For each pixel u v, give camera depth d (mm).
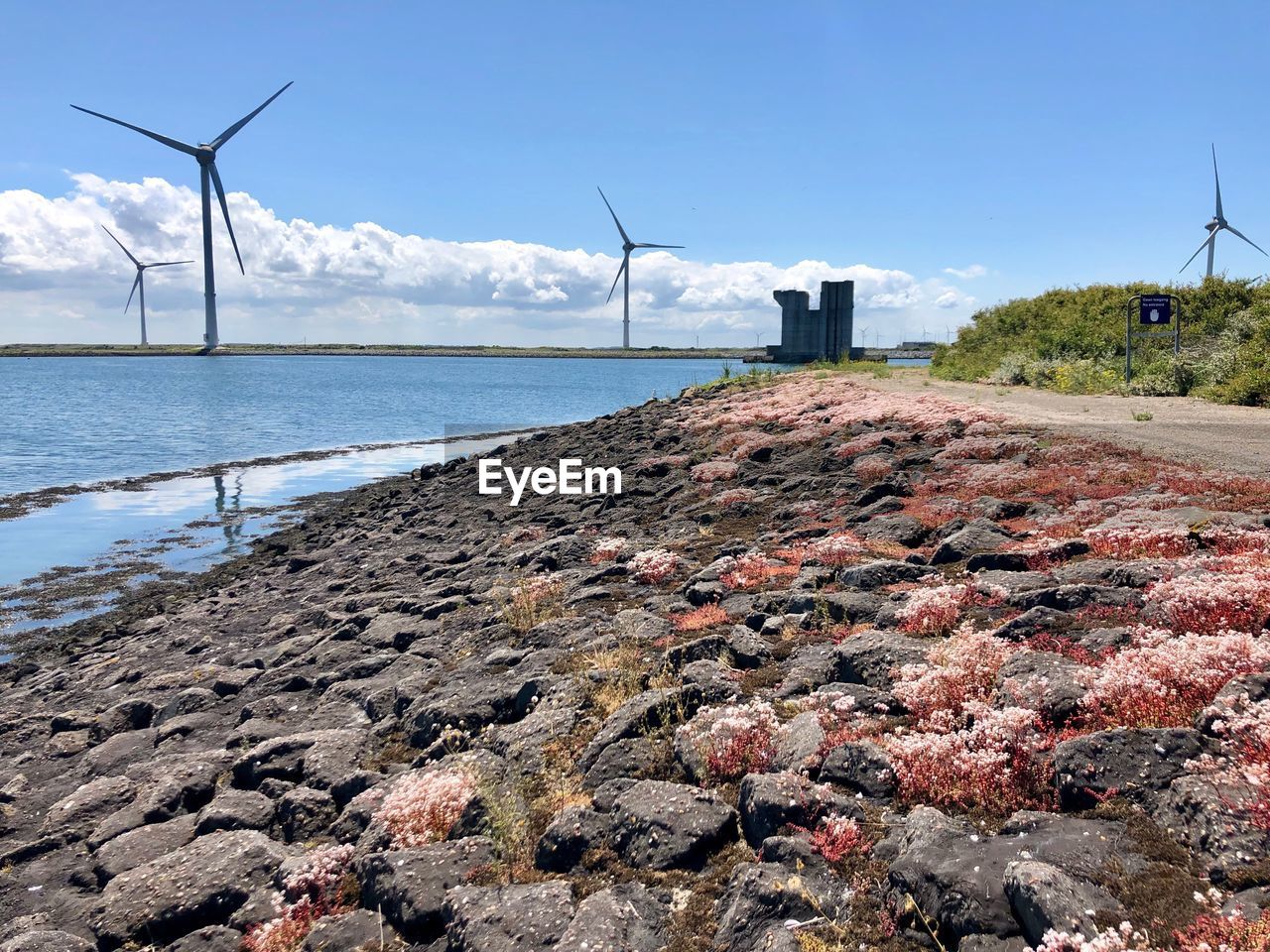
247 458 50188
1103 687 5961
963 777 5551
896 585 9773
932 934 4406
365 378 161125
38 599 22047
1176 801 4711
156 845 7617
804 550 12133
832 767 5977
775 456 22797
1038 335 41562
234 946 5992
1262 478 12648
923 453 18469
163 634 17781
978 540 10695
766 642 8891
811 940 4461
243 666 13469
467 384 142375
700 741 6707
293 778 8406
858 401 30188
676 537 15383
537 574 14281
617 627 10117
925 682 6676
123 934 6324
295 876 6406
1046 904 4082
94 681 14977
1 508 34219
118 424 67938
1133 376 31031
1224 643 5977
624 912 5090
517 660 9859
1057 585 8477
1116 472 14102
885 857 5020
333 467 47094
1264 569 7535
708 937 4848
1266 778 4500
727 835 5703
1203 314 35875
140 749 10555
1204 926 3834
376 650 12375
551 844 5914
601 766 6852
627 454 30219
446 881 5867
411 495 33406
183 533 29969
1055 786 5297
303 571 22641
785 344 137375
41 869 7758
